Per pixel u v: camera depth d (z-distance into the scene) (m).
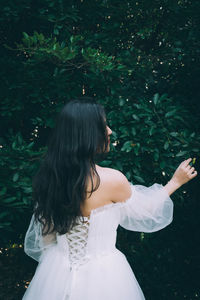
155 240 3.94
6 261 4.36
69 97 3.00
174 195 3.25
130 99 3.41
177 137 2.77
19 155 2.74
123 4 3.28
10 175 2.71
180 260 3.74
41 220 1.55
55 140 1.44
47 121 2.98
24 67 2.96
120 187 1.46
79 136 1.40
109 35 3.33
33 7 3.27
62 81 2.93
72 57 2.63
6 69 3.19
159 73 3.82
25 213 3.35
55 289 1.50
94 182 1.41
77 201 1.38
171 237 3.85
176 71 3.79
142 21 3.46
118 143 3.10
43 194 1.46
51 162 1.44
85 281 1.48
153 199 1.50
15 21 3.12
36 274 1.61
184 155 2.86
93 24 3.43
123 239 4.20
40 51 2.68
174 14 3.43
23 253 4.35
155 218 1.52
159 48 3.66
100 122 1.43
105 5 3.28
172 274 3.68
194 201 3.88
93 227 1.46
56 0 3.01
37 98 3.03
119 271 1.52
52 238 1.62
